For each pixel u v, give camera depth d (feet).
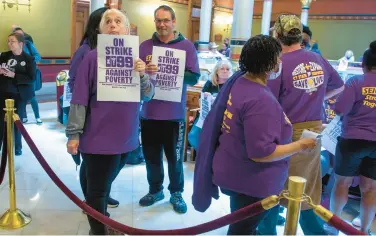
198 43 23.84
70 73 8.54
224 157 5.65
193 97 13.62
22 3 25.84
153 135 9.57
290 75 6.75
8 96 12.57
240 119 5.36
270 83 6.82
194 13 34.76
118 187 11.20
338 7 43.11
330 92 7.57
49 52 28.48
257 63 5.33
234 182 5.60
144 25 31.78
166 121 9.36
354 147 7.82
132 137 7.17
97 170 6.99
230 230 5.97
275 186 5.58
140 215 9.46
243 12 15.70
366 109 7.66
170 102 9.20
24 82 12.78
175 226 9.00
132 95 6.79
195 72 9.21
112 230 7.69
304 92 6.75
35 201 9.89
